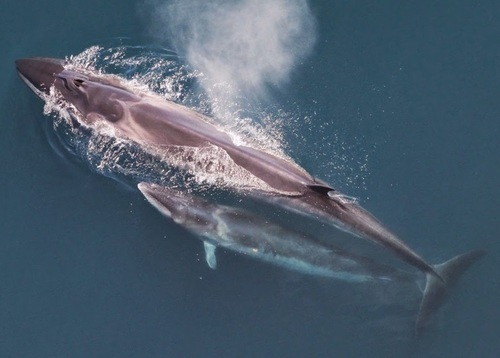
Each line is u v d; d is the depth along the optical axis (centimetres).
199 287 5662
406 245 5434
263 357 5547
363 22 6322
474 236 5809
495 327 5647
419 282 5747
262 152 5619
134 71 6038
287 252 5619
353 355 5594
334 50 6216
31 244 5672
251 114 5931
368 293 5769
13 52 6150
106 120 5681
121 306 5581
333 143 5878
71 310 5547
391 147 5912
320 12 6366
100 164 5816
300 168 5600
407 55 6200
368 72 6128
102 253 5672
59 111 5800
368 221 5488
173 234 5738
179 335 5556
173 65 6103
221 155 5541
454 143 5947
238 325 5609
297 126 5906
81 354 5456
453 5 6397
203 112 5912
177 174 5725
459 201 5844
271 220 5653
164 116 5628
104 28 6225
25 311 5525
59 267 5628
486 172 5903
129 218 5741
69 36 6191
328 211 5512
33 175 5825
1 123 5928
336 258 5647
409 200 5828
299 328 5628
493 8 6372
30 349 5444
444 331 5662
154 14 6303
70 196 5791
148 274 5653
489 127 6000
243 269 5725
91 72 5912
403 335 5653
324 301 5716
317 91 6050
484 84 6122
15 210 5747
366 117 5975
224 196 5725
